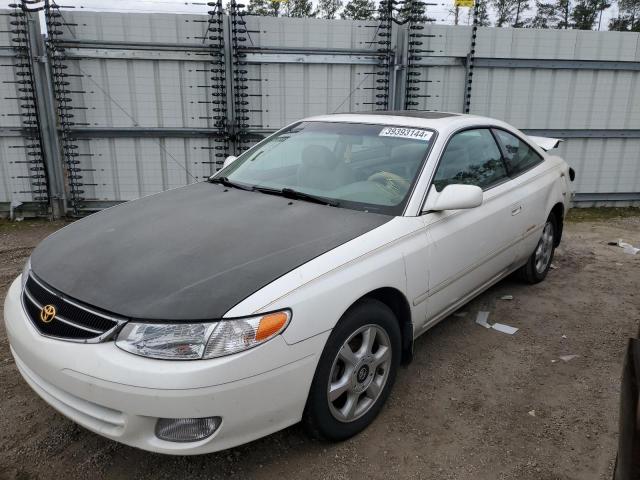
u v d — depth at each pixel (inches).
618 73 315.3
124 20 273.4
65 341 92.4
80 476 102.0
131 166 292.7
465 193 124.8
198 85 286.0
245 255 102.4
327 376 101.0
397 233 117.4
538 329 165.8
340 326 102.7
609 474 104.0
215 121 291.9
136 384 84.8
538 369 142.3
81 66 275.9
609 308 182.4
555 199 191.5
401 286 116.3
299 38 287.3
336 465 105.3
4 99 276.5
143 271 99.0
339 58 291.6
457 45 298.4
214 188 148.2
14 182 288.7
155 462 105.7
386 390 118.6
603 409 124.7
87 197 294.4
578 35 306.2
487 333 162.6
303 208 125.9
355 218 120.0
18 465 104.4
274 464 105.4
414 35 291.0
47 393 97.7
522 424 119.0
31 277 107.4
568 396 130.0
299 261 100.2
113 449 109.3
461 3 294.8
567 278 211.5
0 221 290.2
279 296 92.4
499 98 311.1
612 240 269.4
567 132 321.4
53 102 277.0
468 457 108.3
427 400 127.2
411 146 140.9
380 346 116.3
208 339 86.2
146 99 284.5
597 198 339.3
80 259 107.2
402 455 108.4
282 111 295.9
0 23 268.1
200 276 96.1
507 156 172.1
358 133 152.1
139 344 86.6
